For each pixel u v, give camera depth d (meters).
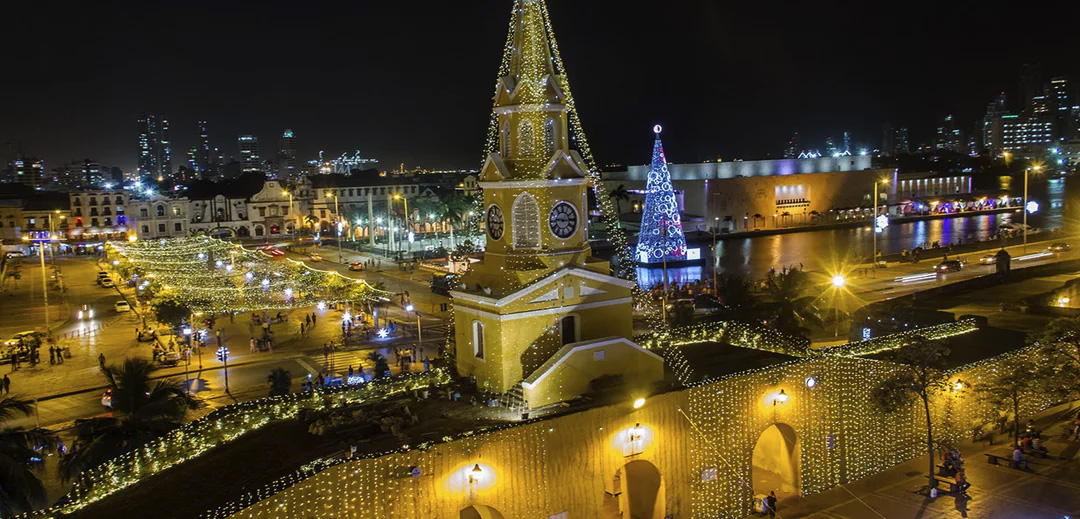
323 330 79.50
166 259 124.75
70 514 25.70
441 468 26.92
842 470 37.62
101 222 183.88
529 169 33.75
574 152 34.41
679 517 32.88
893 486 36.62
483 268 35.41
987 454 39.19
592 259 35.66
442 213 172.75
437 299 98.50
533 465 28.81
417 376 35.59
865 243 165.00
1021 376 38.84
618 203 196.25
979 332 47.81
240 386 58.62
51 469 41.03
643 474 34.00
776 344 43.03
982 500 33.88
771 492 34.47
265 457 27.33
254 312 88.50
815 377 36.72
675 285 90.44
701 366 37.22
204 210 196.75
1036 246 124.81
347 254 157.00
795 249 156.12
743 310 67.81
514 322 32.34
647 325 68.44
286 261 130.88
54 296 109.19
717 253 151.75
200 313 83.06
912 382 36.25
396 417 29.75
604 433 30.52
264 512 23.67
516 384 32.41
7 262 141.38
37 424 50.09
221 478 26.20
